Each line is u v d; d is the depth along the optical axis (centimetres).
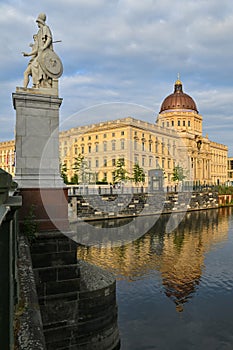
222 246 2619
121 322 1205
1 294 328
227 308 1336
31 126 1041
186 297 1459
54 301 873
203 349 1027
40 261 916
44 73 1080
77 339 870
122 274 1795
